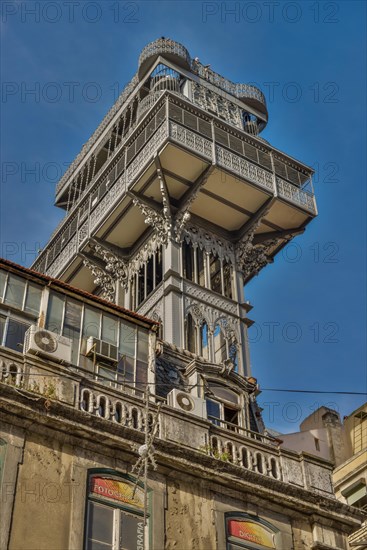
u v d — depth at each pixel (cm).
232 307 3894
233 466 2200
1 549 1789
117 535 1947
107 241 4128
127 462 2064
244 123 4441
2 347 2073
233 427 2627
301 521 2261
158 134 3872
